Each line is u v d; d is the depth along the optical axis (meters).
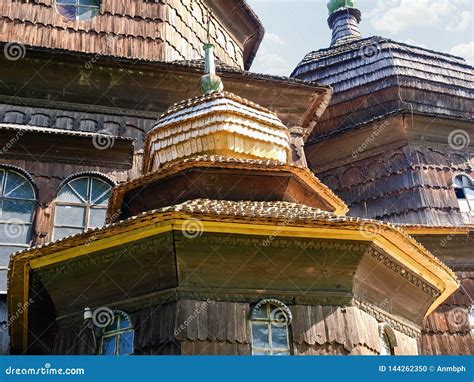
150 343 10.31
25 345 13.48
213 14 24.89
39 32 20.44
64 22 20.91
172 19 22.33
